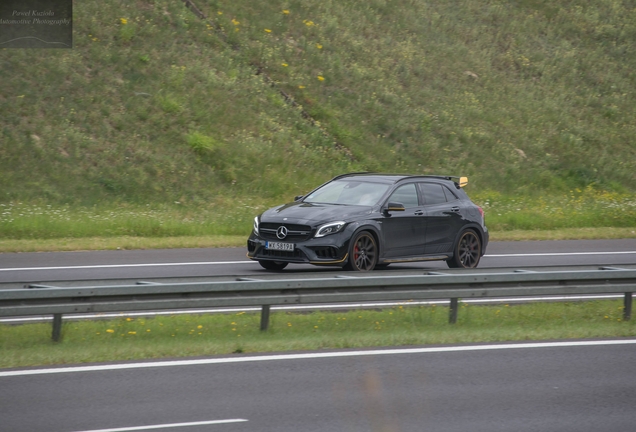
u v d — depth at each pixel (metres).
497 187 56.25
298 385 12.99
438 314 20.70
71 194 42.59
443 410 11.76
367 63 64.31
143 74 52.22
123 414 11.25
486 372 14.11
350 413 11.51
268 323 17.98
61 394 12.23
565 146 63.47
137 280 17.67
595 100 70.81
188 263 28.86
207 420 11.02
